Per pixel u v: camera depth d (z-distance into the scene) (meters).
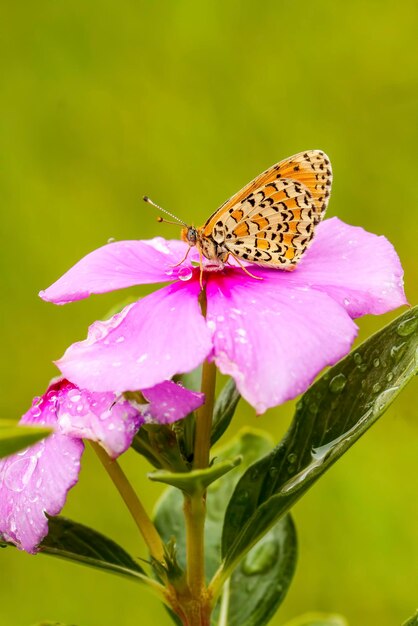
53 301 0.33
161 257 0.34
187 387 0.36
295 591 0.50
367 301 0.33
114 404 0.32
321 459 0.33
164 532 0.37
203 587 0.33
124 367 0.31
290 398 0.31
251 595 0.37
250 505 0.34
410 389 0.49
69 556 0.33
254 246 0.33
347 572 0.50
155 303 0.32
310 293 0.32
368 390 0.33
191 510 0.33
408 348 0.33
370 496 0.50
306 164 0.33
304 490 0.33
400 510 0.49
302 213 0.33
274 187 0.33
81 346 0.32
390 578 0.49
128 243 0.35
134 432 0.31
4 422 0.28
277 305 0.32
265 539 0.37
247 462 0.39
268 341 0.31
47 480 0.32
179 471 0.33
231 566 0.33
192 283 0.33
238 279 0.33
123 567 0.33
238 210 0.33
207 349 0.31
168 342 0.31
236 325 0.32
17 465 0.32
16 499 0.32
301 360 0.31
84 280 0.33
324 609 0.50
